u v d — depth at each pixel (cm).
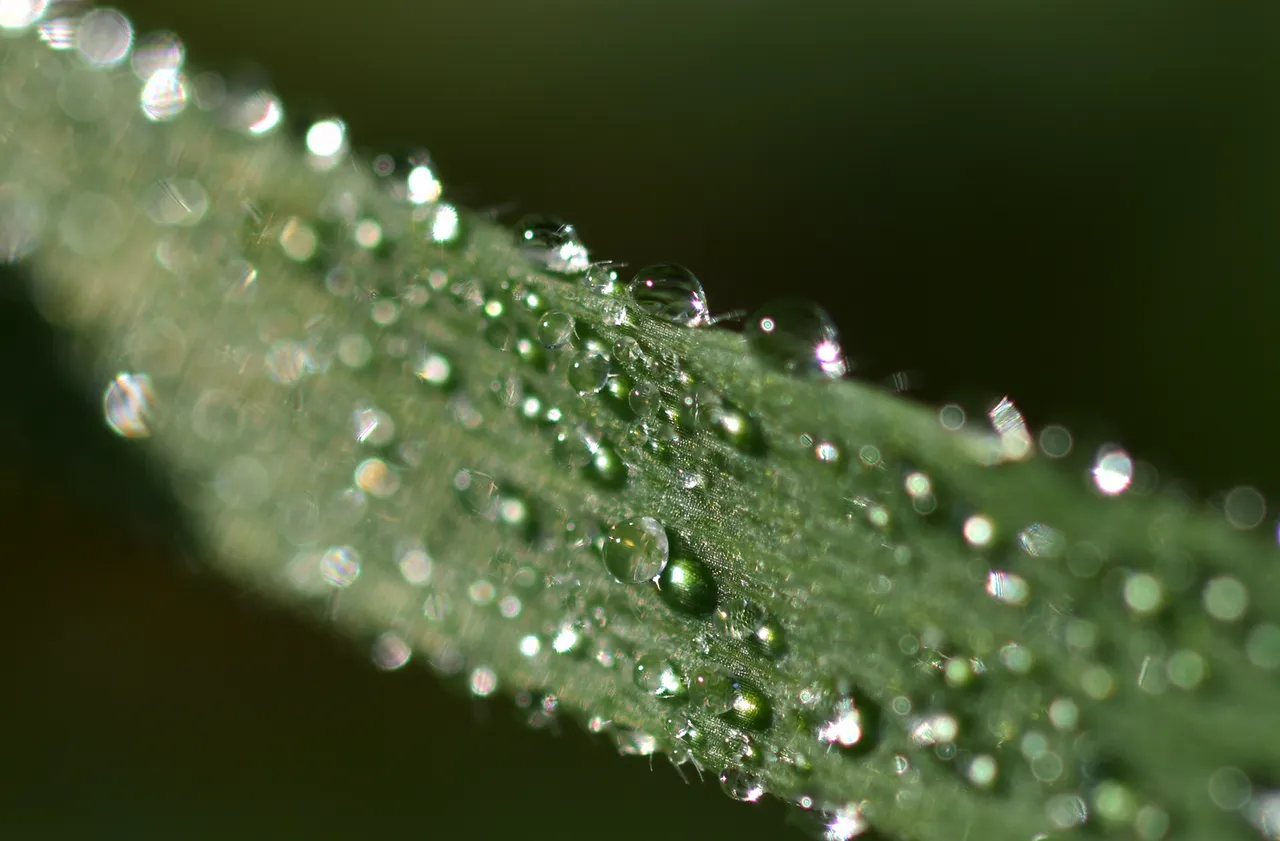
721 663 5
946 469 5
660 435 5
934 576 5
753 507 5
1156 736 5
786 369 5
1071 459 5
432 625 5
